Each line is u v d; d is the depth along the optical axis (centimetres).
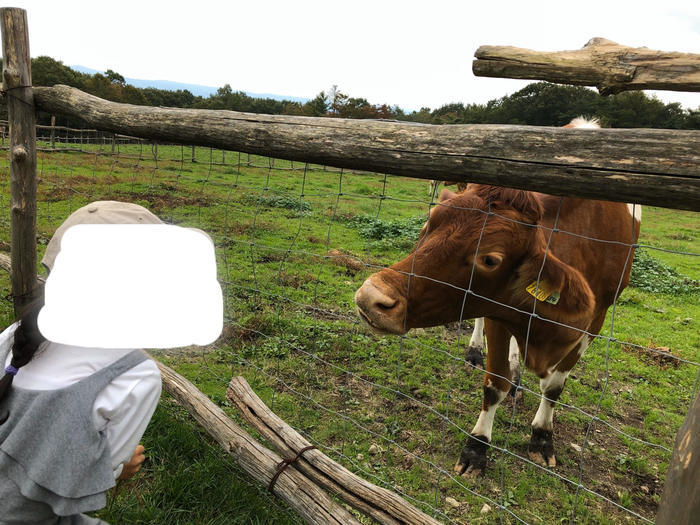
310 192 1466
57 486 119
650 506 307
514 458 337
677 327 663
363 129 183
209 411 271
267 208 1130
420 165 169
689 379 497
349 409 372
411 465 316
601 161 135
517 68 152
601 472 334
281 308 543
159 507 249
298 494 219
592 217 299
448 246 224
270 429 242
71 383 125
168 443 288
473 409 391
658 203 131
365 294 224
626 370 506
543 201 286
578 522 286
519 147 149
